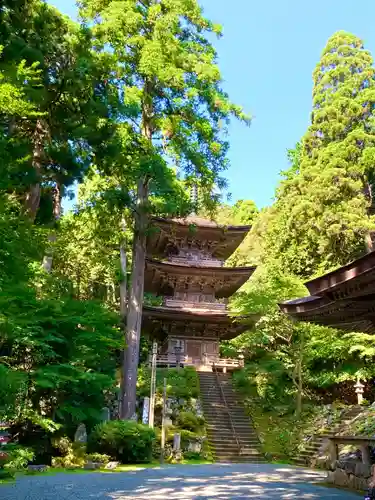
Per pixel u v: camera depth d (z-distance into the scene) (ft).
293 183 103.81
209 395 81.41
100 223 77.66
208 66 67.21
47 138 54.80
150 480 38.01
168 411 68.64
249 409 79.51
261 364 87.40
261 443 68.59
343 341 77.41
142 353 109.50
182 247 104.37
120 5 67.67
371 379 89.61
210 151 68.33
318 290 22.45
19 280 39.24
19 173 47.32
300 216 98.12
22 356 46.29
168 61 67.31
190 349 100.48
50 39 54.24
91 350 53.21
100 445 52.31
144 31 70.85
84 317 49.14
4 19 48.55
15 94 35.04
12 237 35.73
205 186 69.87
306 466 58.70
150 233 71.92
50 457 47.44
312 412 78.18
